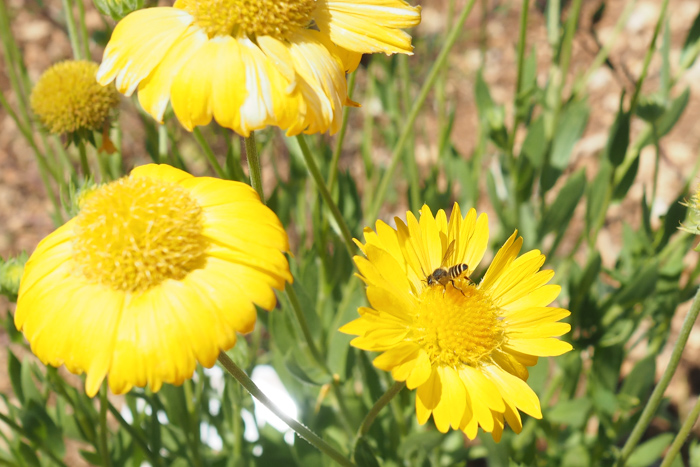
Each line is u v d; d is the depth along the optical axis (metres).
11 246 0.73
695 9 0.89
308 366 0.45
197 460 0.45
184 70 0.35
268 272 0.34
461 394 0.36
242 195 0.36
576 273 0.50
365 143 0.59
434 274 0.37
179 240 0.34
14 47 0.51
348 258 0.51
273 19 0.36
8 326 0.44
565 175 0.78
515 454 0.50
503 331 0.37
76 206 0.41
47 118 0.44
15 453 0.46
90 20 0.87
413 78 0.73
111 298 0.34
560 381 0.53
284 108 0.35
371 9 0.38
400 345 0.36
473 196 0.55
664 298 0.50
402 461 0.47
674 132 0.80
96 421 0.48
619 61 0.86
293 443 0.47
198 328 0.34
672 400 0.62
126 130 0.80
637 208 0.74
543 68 0.88
